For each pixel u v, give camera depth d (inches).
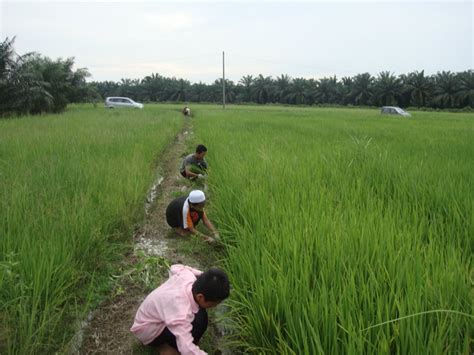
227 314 129.8
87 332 134.1
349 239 146.3
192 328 113.9
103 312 145.3
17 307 120.0
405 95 2999.5
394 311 108.3
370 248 141.5
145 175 291.6
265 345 113.1
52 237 153.6
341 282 121.6
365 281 124.8
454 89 2687.0
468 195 199.2
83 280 153.0
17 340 116.3
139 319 118.8
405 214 181.5
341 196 217.2
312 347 96.1
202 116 1000.9
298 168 273.1
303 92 3528.5
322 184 238.8
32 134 456.4
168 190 309.9
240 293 129.6
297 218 169.6
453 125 738.2
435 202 204.8
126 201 228.4
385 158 286.8
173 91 3666.3
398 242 146.6
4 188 211.8
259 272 130.2
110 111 1208.8
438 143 416.2
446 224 177.5
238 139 460.4
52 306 125.3
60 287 130.6
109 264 170.9
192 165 327.3
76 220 171.6
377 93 3078.2
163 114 1088.8
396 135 519.8
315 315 105.8
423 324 103.1
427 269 122.1
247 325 119.7
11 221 167.3
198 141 513.7
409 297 107.1
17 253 138.4
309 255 140.4
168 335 115.6
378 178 254.5
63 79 1253.1
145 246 201.2
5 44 990.4
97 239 172.1
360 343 92.9
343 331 101.6
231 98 3720.5
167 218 212.5
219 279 111.1
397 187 228.7
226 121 794.8
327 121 843.4
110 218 197.3
